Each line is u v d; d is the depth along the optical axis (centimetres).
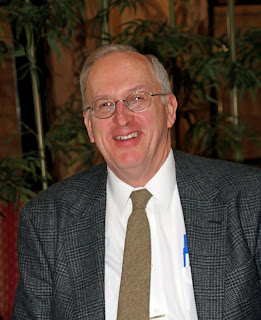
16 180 250
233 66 269
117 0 272
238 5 346
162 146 150
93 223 154
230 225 141
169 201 151
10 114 355
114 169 151
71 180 169
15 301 160
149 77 148
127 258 143
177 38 257
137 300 138
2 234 244
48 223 157
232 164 159
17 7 245
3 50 250
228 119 306
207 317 135
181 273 144
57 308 149
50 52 322
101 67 148
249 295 136
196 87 273
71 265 150
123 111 144
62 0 248
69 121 265
